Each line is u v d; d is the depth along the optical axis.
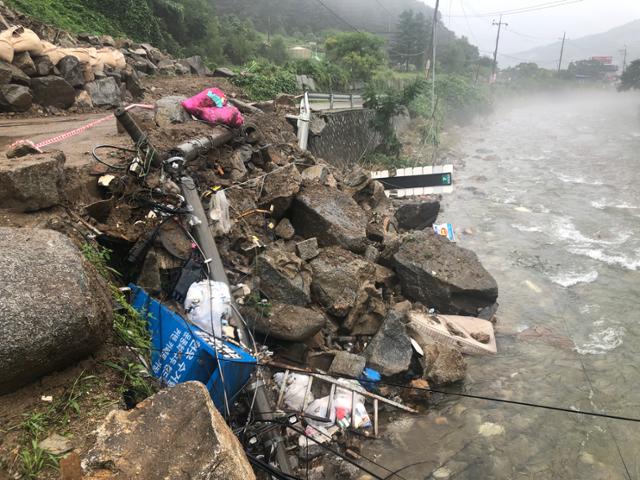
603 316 9.44
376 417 6.20
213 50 33.59
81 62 13.13
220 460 2.84
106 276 5.20
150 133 8.88
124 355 4.22
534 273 11.39
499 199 17.55
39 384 3.52
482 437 6.28
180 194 6.89
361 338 7.68
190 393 3.19
